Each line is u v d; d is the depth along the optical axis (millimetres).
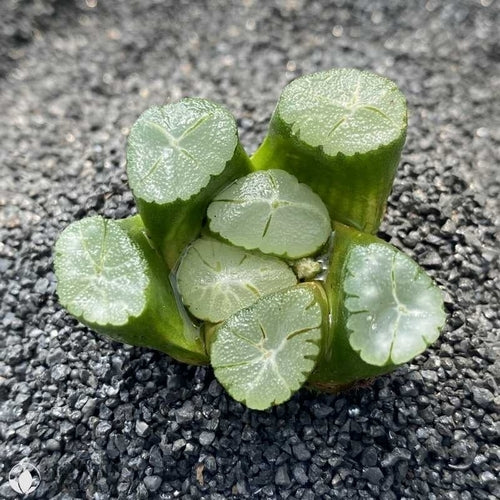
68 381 121
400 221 131
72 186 143
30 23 185
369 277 97
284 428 113
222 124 102
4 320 130
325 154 102
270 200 106
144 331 100
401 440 113
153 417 116
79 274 100
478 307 125
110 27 186
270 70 172
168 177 101
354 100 102
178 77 172
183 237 107
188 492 113
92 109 167
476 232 131
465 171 144
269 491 112
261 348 100
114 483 115
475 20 183
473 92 167
